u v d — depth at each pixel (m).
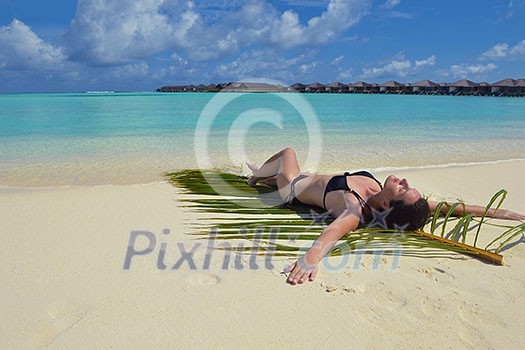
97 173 6.31
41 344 2.06
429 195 4.92
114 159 7.44
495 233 3.76
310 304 2.49
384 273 2.91
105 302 2.45
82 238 3.45
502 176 5.93
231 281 2.75
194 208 4.40
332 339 2.17
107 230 3.65
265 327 2.25
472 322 2.33
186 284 2.69
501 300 2.55
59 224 3.79
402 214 3.71
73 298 2.48
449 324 2.30
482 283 2.77
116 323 2.25
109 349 2.04
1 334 2.13
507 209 4.45
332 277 2.84
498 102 30.98
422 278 2.84
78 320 2.27
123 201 4.61
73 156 7.67
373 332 2.23
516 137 10.66
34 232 3.57
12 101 34.28
